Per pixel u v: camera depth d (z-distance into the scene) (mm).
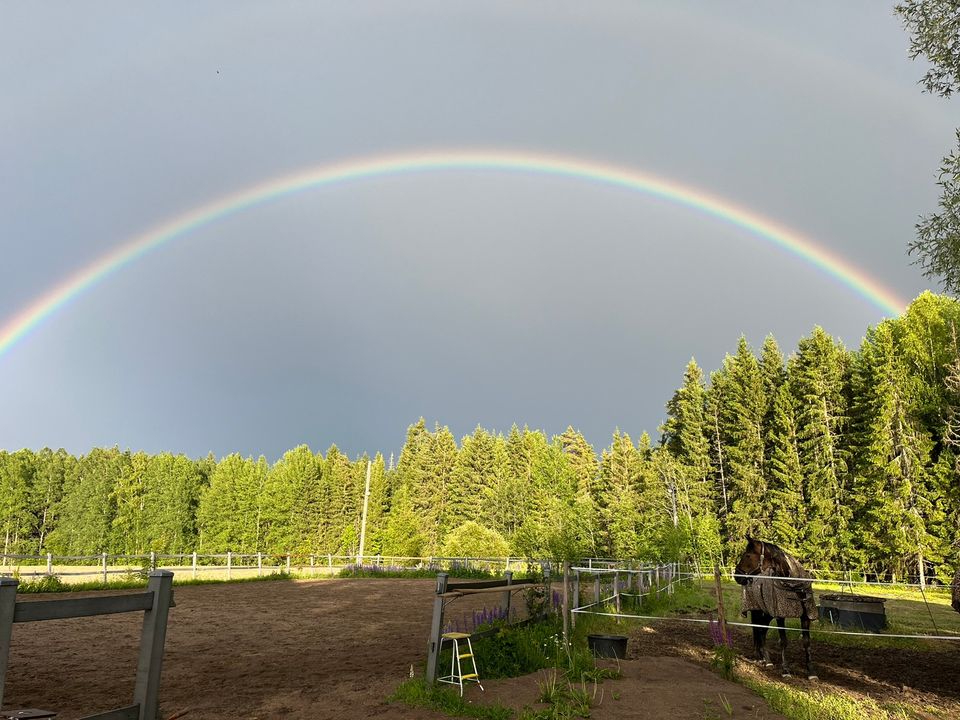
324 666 8477
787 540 45031
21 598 17219
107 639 10820
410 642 10695
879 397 40750
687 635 11766
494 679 7523
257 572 32688
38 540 84438
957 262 9969
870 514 40812
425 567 37500
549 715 6020
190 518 79125
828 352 49188
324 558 60469
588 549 44312
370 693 6875
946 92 10195
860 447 45094
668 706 6562
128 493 77812
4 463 85750
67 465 94500
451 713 6148
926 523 37688
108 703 6500
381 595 20453
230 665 8594
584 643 9641
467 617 14203
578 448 84875
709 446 58906
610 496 56125
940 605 19250
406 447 98188
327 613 15219
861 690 7645
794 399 50062
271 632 11961
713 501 51875
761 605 8531
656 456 54438
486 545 37531
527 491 73625
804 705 6547
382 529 67188
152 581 5184
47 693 6918
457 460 83250
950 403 36062
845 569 41656
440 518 79625
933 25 9773
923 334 40344
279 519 71688
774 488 49344
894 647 10922
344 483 80312
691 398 60531
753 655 9797
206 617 14328
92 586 19969
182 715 5957
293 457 75062
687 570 28656
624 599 14930
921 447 37938
